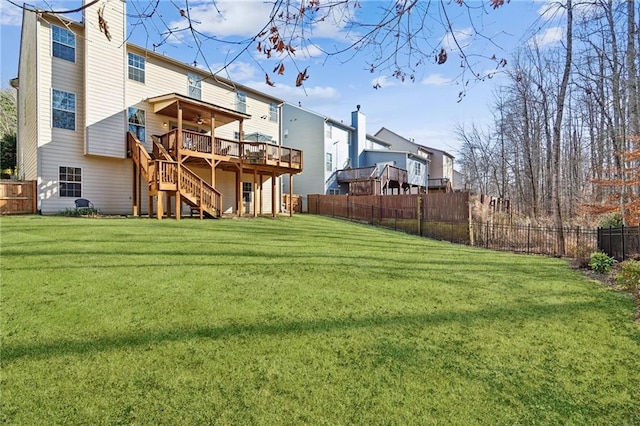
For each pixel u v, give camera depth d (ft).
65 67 39.32
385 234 41.78
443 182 106.01
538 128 69.97
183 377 8.37
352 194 76.48
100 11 7.93
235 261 19.74
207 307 12.66
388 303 13.97
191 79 50.47
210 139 46.11
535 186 68.49
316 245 27.40
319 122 80.59
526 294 16.20
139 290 14.10
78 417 6.97
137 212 44.21
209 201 42.93
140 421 6.93
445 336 11.14
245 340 10.31
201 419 7.03
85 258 18.53
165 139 44.52
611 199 36.60
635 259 21.84
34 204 38.22
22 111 49.39
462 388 8.32
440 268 21.26
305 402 7.63
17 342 9.64
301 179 82.79
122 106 42.88
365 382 8.42
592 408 7.73
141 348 9.62
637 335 11.59
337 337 10.74
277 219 50.01
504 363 9.55
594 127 59.67
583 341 11.06
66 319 11.18
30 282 14.39
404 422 7.11
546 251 34.50
